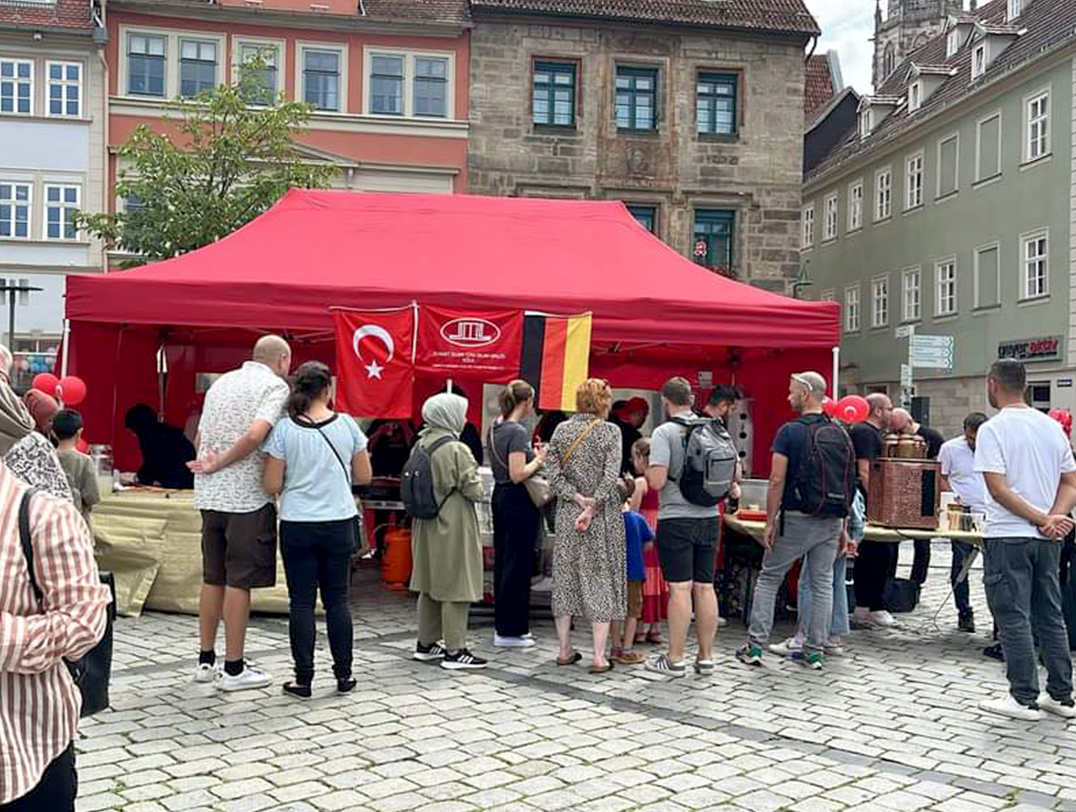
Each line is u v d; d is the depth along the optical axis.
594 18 28.61
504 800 4.76
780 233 29.64
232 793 4.76
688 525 7.11
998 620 6.43
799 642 7.86
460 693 6.57
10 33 27.20
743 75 29.42
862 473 8.41
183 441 10.33
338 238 11.12
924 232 34.41
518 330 9.67
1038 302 27.98
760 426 12.65
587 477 7.14
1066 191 26.81
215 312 9.42
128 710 6.02
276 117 21.91
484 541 9.16
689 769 5.25
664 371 14.02
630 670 7.32
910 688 7.04
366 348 9.54
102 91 27.59
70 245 27.89
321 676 6.91
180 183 21.73
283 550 6.27
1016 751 5.68
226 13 27.72
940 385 33.06
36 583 2.53
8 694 2.51
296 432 6.21
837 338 9.97
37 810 2.59
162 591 8.91
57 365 11.38
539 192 28.80
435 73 28.56
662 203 29.25
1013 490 6.29
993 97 30.28
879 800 4.89
